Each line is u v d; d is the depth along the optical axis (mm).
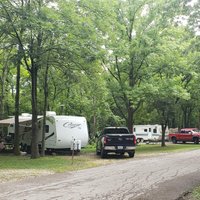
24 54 19000
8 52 21719
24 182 12070
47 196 9570
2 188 10812
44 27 17328
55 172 14914
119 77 29344
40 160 19859
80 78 20953
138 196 9742
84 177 13414
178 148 32125
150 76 29141
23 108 39000
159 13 28500
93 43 19656
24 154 24828
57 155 24094
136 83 29672
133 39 28281
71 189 10703
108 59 26312
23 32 19125
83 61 19922
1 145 26828
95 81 21531
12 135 29062
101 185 11516
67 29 18453
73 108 35656
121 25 27797
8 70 27031
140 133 47188
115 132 24812
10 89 38594
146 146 37000
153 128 46750
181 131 44062
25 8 18078
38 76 24031
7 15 18000
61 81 24000
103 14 21344
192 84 35312
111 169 16109
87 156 23609
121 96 29422
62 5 19172
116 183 11969
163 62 28562
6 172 14664
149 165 17812
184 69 28516
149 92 27484
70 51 19047
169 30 28641
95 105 34000
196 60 18156
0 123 27328
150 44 27688
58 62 20219
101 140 22922
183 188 11086
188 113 55281
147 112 39750
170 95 29000
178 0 12820
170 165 17781
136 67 29188
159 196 9781
